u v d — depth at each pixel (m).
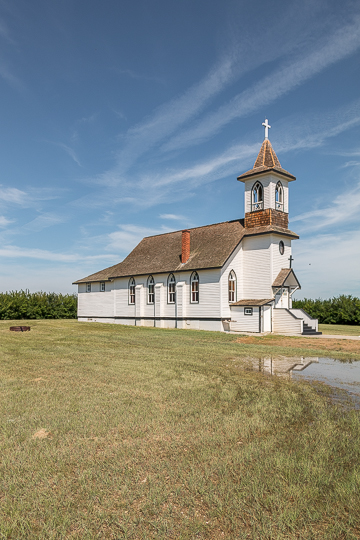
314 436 7.58
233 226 37.72
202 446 7.02
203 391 11.06
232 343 24.14
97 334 28.38
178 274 36.81
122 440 7.32
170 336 27.64
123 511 5.02
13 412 8.95
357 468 6.21
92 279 47.78
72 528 4.71
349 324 49.09
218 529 4.70
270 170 33.59
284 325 31.98
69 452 6.75
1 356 17.53
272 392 11.12
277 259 34.06
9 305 50.56
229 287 34.44
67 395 10.52
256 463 6.33
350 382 12.81
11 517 4.90
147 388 11.40
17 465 6.26
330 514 5.03
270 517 4.91
